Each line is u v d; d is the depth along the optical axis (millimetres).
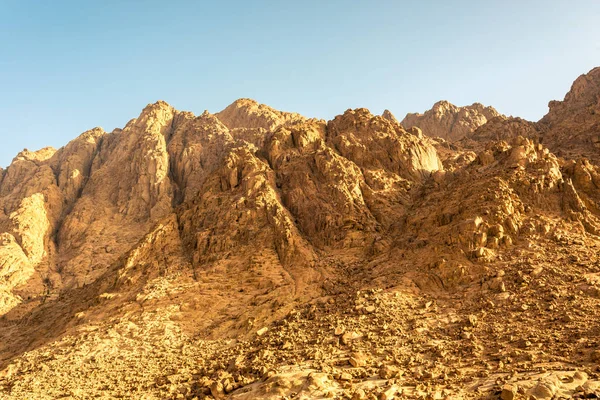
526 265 33906
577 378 19797
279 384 23281
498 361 23578
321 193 53250
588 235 37469
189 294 42125
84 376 31312
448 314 31109
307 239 49000
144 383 29250
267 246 47094
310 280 41562
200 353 33312
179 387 27719
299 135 64438
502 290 31969
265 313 37406
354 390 21938
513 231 37906
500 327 27750
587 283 30578
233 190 57469
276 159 61969
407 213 49750
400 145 60594
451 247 37938
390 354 26266
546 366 21797
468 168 53625
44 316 55938
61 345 38125
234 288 42500
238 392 24562
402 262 40375
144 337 36656
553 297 29844
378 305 33156
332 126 69062
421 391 20781
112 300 45531
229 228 50156
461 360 24562
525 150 47781
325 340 29469
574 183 43781
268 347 30641
